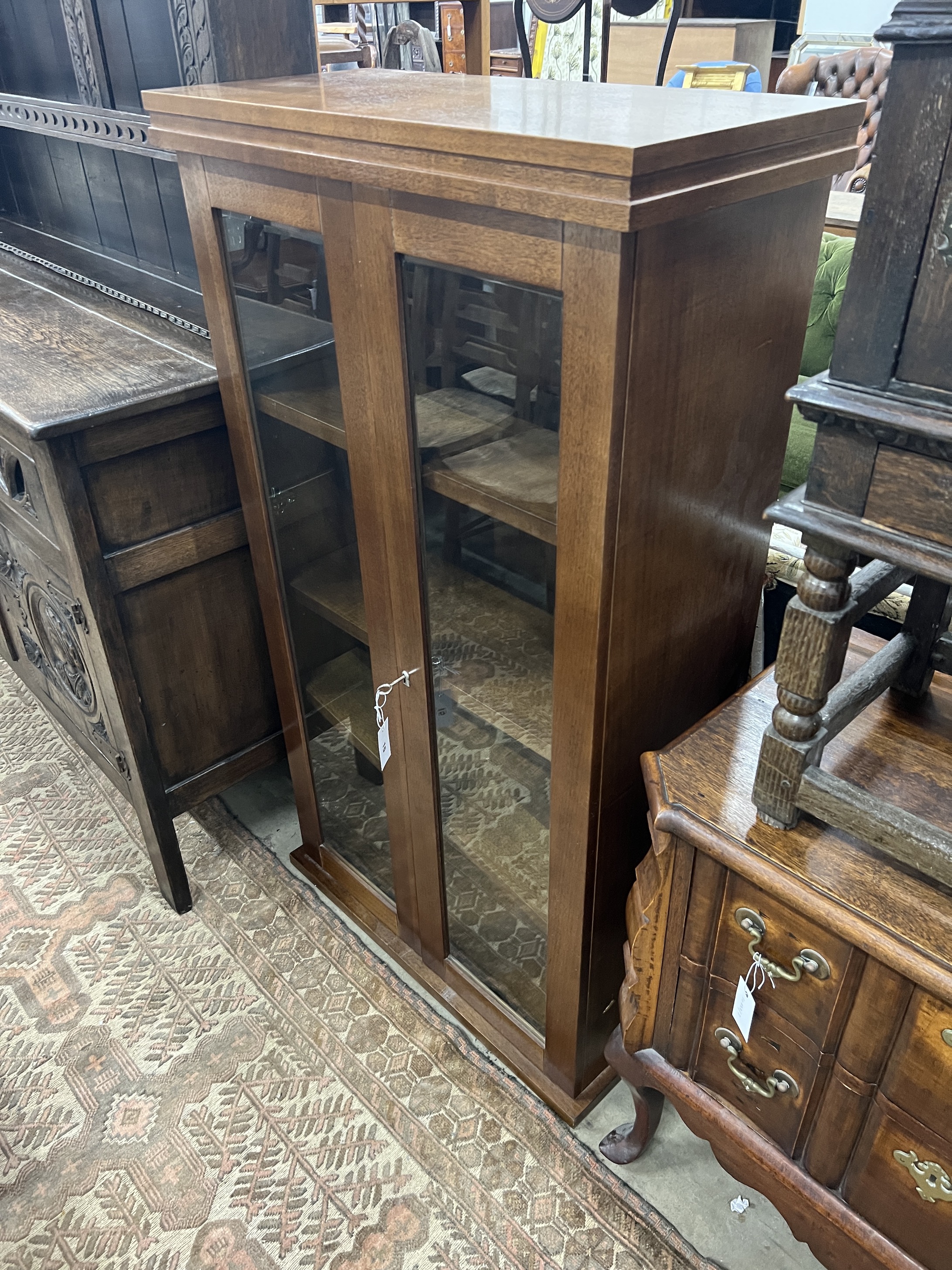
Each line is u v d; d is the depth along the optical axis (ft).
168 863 5.19
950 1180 2.74
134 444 4.23
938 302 1.96
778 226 2.81
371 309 3.14
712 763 3.17
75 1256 3.92
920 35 1.76
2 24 5.66
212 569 4.81
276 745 5.52
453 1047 4.66
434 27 10.48
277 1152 4.25
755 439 3.26
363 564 3.88
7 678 7.32
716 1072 3.43
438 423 3.17
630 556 2.91
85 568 4.29
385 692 4.18
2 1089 4.52
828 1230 3.18
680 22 13.08
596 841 3.51
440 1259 3.87
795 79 8.65
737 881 2.93
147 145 4.42
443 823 4.30
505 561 3.21
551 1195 4.07
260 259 3.56
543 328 2.64
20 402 4.08
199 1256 3.90
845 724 2.87
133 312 5.19
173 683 4.88
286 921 5.33
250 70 4.05
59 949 5.19
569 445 2.70
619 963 4.12
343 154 2.91
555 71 7.33
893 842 2.59
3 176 7.14
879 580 2.66
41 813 6.07
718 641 3.68
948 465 2.08
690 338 2.69
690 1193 4.07
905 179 1.90
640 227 2.24
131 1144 4.30
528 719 3.49
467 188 2.56
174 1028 4.78
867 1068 2.81
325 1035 4.73
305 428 3.83
